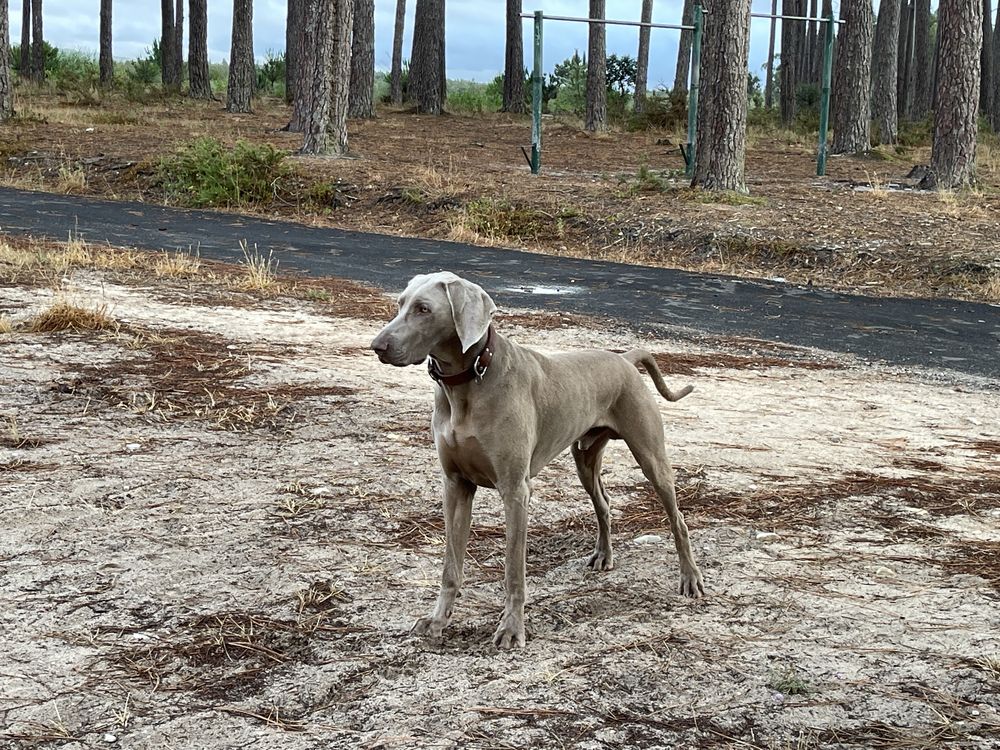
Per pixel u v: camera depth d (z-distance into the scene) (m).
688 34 41.59
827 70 23.70
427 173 20.98
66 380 8.00
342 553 5.23
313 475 6.38
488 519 5.79
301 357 9.34
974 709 3.93
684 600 4.87
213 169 20.44
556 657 4.23
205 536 5.37
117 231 16.69
